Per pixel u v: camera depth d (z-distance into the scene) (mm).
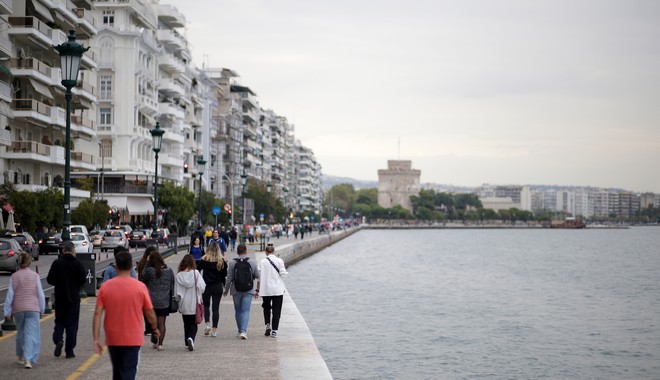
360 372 33844
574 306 62219
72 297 18734
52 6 77875
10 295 17594
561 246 196250
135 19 114562
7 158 74125
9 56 66625
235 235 83000
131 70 108000
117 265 13359
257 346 21312
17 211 69250
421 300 63281
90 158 93375
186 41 144000
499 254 149875
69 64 28891
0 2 64188
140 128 110125
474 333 45781
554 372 35719
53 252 67688
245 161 190625
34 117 74625
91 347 20328
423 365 35844
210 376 17266
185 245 76062
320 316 51281
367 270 95938
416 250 159750
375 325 47625
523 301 65188
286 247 95750
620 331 48000
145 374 17453
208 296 23047
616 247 192750
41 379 16312
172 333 23547
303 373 17641
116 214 98062
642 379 34750
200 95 152500
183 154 133250
